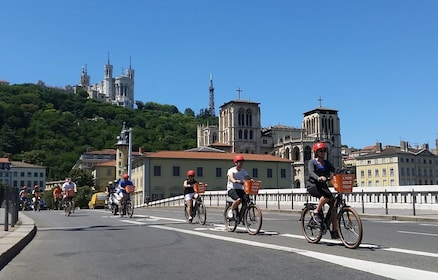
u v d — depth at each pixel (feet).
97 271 23.00
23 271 23.63
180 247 30.45
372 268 21.66
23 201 115.85
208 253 27.53
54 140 462.19
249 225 37.70
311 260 24.07
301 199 98.32
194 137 541.34
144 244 32.55
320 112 456.86
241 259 25.08
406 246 29.19
